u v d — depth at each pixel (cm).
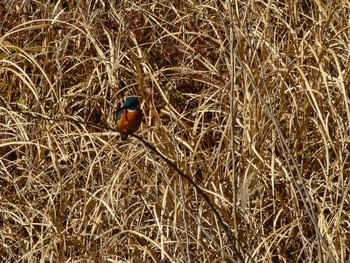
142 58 1105
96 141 1052
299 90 1029
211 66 1099
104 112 1088
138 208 948
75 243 909
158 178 966
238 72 1011
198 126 1109
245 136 971
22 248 943
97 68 1097
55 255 936
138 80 1048
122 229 894
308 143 1012
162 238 858
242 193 845
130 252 928
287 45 1085
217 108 1081
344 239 898
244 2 1116
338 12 1109
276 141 1004
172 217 933
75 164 992
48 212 957
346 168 991
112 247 902
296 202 918
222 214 910
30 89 1049
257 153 934
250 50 1072
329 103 934
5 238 984
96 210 920
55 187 998
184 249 905
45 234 973
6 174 1066
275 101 1019
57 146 1034
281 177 981
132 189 989
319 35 1051
